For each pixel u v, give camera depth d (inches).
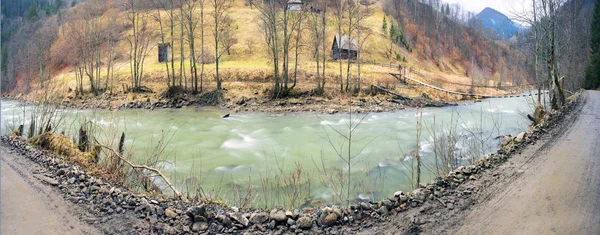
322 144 605.3
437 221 195.9
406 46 3627.0
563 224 188.9
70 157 351.3
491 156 333.4
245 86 1565.0
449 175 276.7
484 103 1478.8
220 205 237.8
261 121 978.7
